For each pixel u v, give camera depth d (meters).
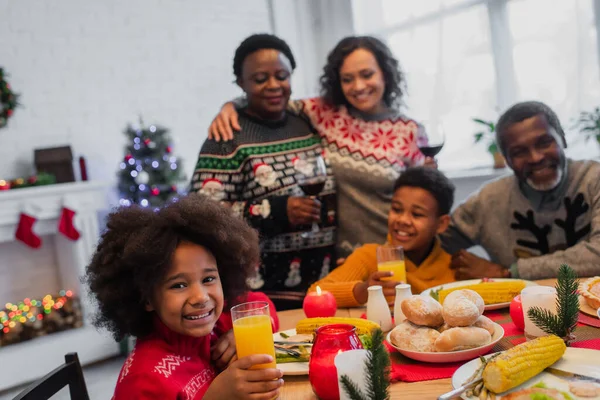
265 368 0.98
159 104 4.65
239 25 5.00
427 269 1.79
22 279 4.07
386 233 2.12
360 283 1.59
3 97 3.94
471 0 4.00
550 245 1.87
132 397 0.95
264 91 2.03
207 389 0.98
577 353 0.99
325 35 5.10
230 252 1.15
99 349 3.87
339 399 0.97
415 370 1.07
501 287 1.44
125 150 4.12
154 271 1.01
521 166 1.82
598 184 1.79
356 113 2.21
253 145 2.03
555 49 3.61
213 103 4.92
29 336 3.75
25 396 1.03
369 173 2.11
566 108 3.60
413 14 4.40
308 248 2.03
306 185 1.88
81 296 3.93
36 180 3.80
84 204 3.91
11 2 4.04
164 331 1.06
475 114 4.09
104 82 4.41
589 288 1.33
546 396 0.83
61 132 4.23
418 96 4.41
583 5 3.44
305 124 2.22
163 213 1.06
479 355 1.08
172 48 4.70
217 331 1.24
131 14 4.52
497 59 3.90
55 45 4.20
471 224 2.03
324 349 0.99
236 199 2.03
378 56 2.13
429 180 1.74
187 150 4.80
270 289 2.01
